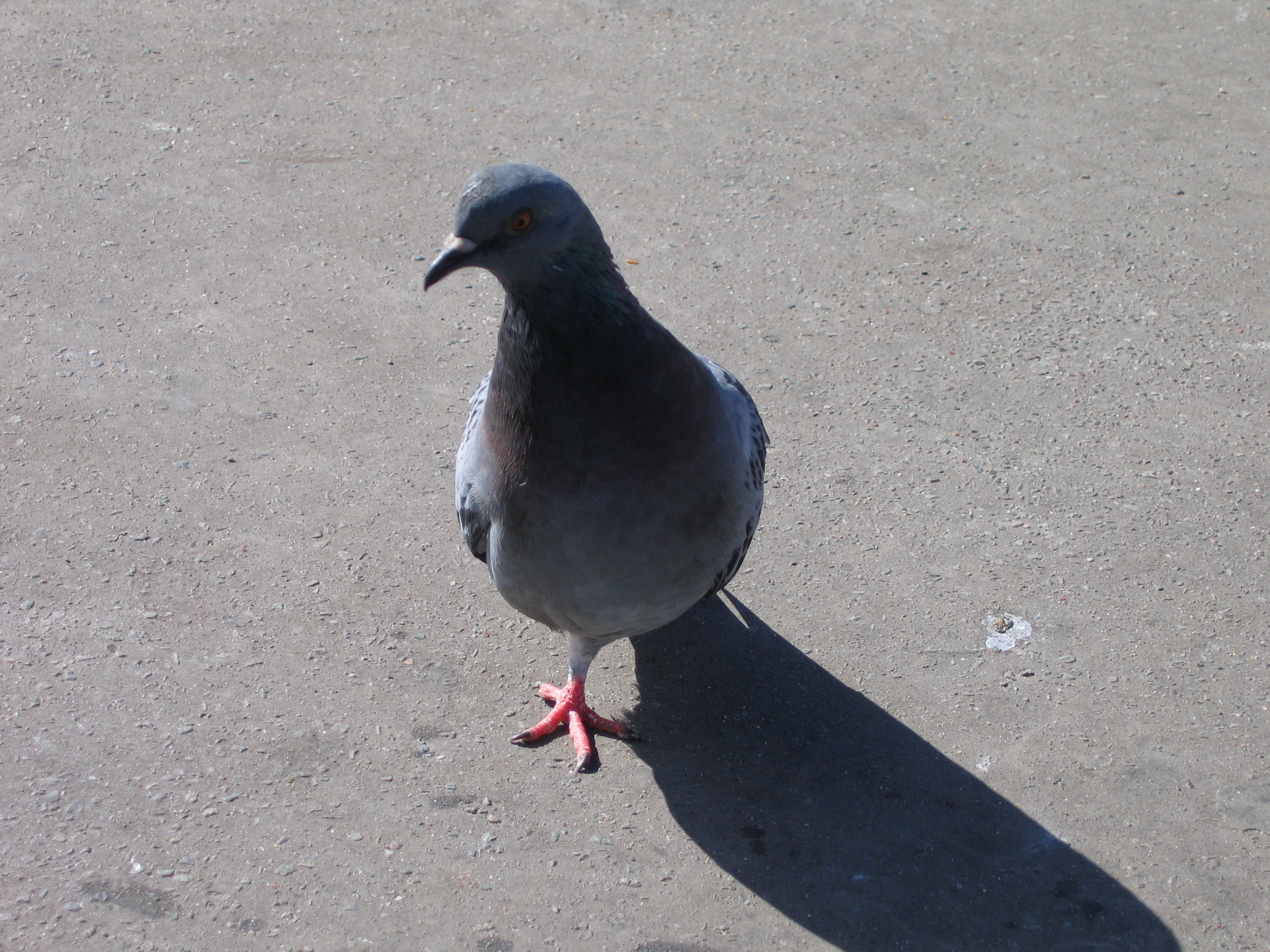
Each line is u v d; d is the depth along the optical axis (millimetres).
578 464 719
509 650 860
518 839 777
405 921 746
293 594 879
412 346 1039
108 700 822
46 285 1066
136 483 932
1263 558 904
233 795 787
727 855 774
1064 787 800
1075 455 968
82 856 760
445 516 926
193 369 1011
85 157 1201
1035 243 1138
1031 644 862
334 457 958
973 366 1033
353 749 810
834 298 1086
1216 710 830
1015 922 751
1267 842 775
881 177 1219
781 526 924
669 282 1095
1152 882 764
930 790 801
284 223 1137
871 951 740
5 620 854
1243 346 1049
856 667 854
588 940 742
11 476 929
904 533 920
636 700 841
